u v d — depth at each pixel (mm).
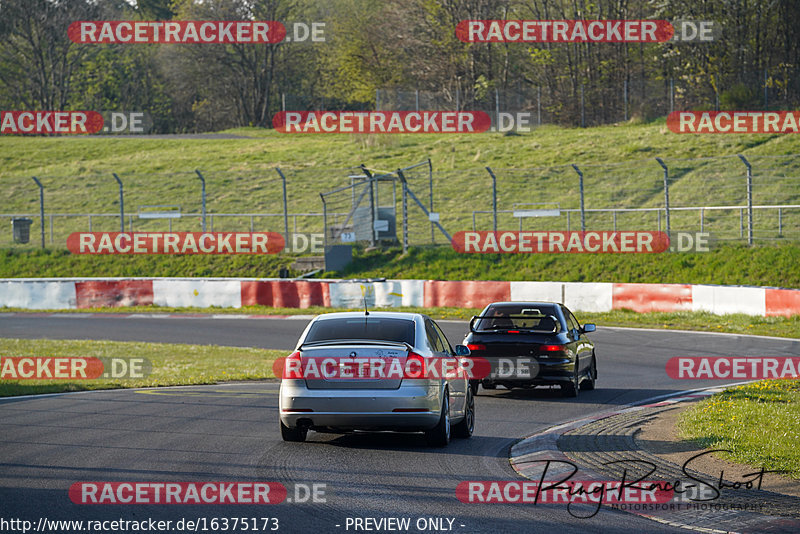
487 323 61812
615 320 110250
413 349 39219
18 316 127812
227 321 117250
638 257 133625
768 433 39438
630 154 188250
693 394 58344
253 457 37562
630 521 27344
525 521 27328
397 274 142250
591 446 39125
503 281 125812
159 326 111375
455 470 35062
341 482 32688
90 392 61750
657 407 52344
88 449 39250
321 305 130375
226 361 78875
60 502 29234
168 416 49969
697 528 26578
